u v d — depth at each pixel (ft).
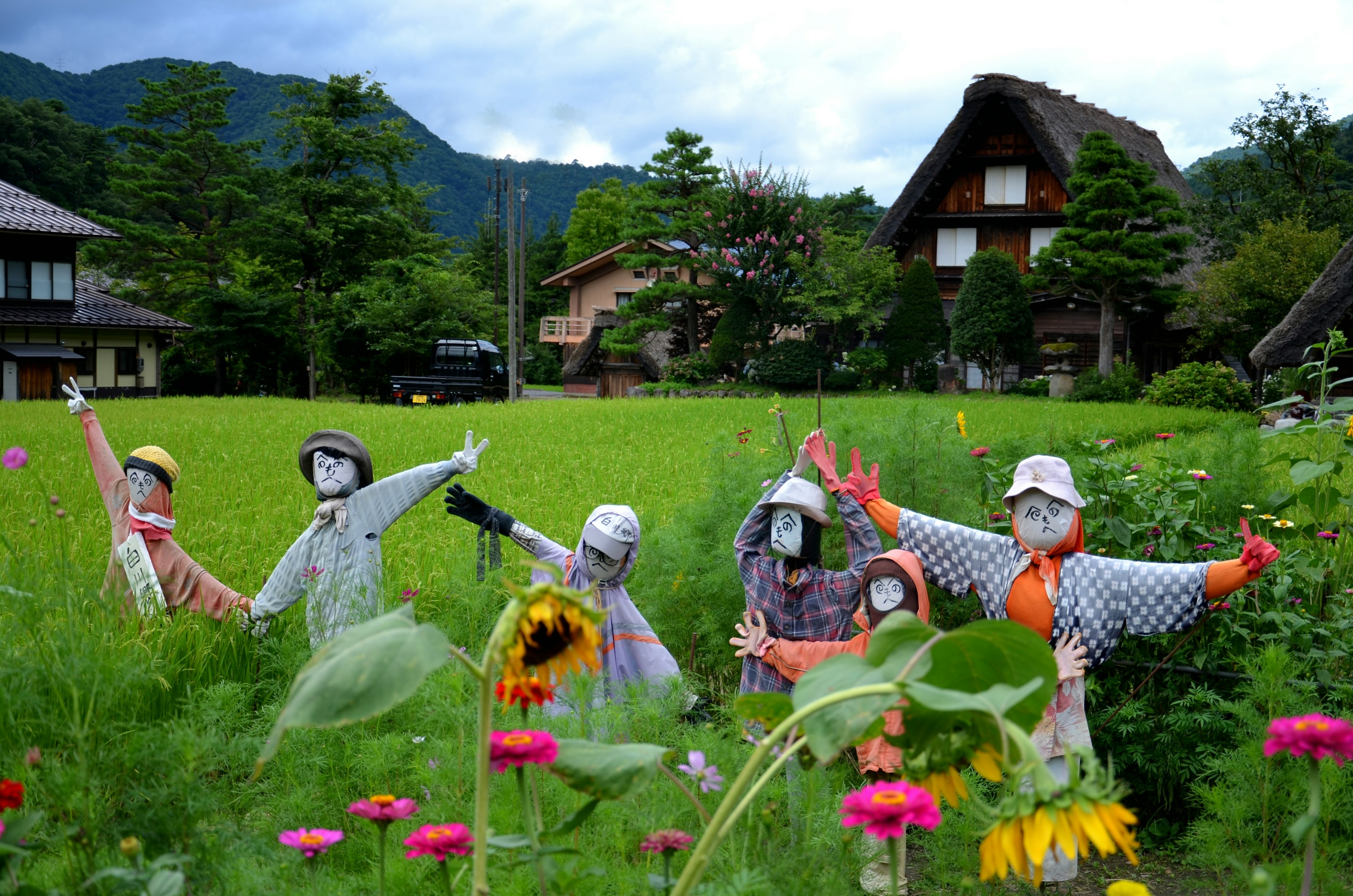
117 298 133.59
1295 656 13.43
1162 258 87.35
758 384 104.42
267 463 35.76
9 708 9.12
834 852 9.11
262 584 18.47
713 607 17.13
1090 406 65.31
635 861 9.27
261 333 131.44
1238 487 16.44
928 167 104.17
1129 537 15.31
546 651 5.12
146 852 7.73
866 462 18.30
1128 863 12.71
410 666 4.86
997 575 13.23
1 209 110.63
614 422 54.13
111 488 16.61
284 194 139.74
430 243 147.33
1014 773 4.56
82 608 12.34
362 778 10.97
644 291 108.17
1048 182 104.06
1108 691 14.35
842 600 13.99
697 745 9.84
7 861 5.61
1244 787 10.99
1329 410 15.69
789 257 100.78
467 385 105.09
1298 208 110.63
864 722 5.01
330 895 8.36
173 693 13.46
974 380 108.37
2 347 107.86
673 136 110.73
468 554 17.61
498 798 9.62
